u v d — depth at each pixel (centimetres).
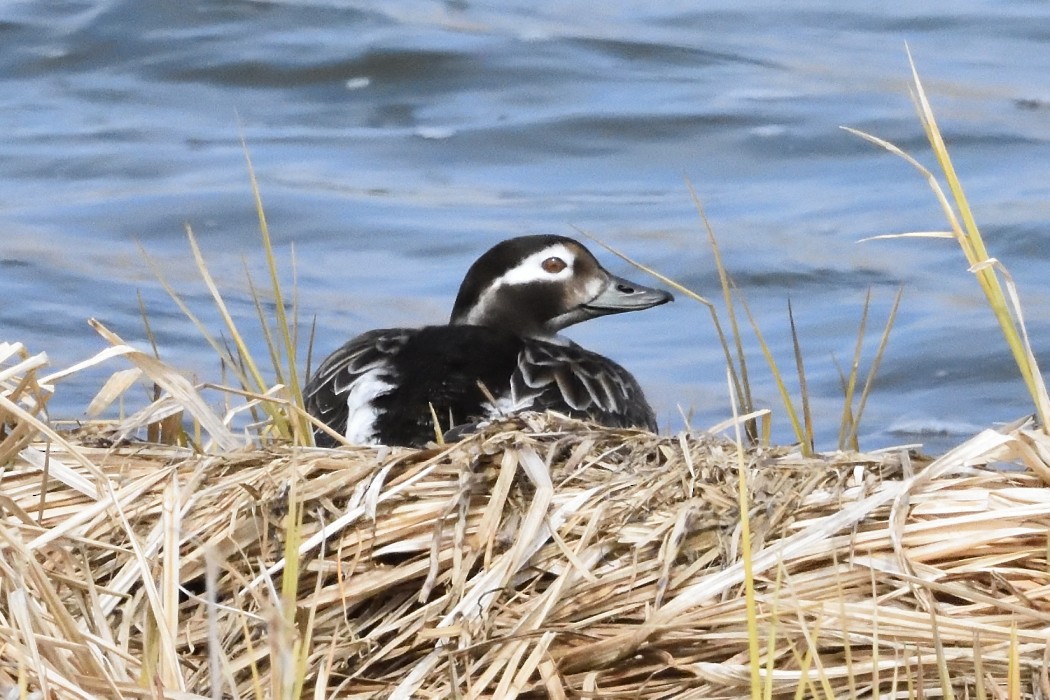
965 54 2414
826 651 566
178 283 1617
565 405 810
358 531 614
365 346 864
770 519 606
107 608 591
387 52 2311
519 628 571
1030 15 2588
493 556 606
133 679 542
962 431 1256
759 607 571
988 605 574
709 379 1369
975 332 1457
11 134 2100
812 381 1369
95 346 1422
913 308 1529
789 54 2430
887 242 1725
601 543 602
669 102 2197
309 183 1928
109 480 611
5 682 520
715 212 1844
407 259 1712
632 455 666
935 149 697
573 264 1023
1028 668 552
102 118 2166
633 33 2497
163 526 612
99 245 1734
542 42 2395
